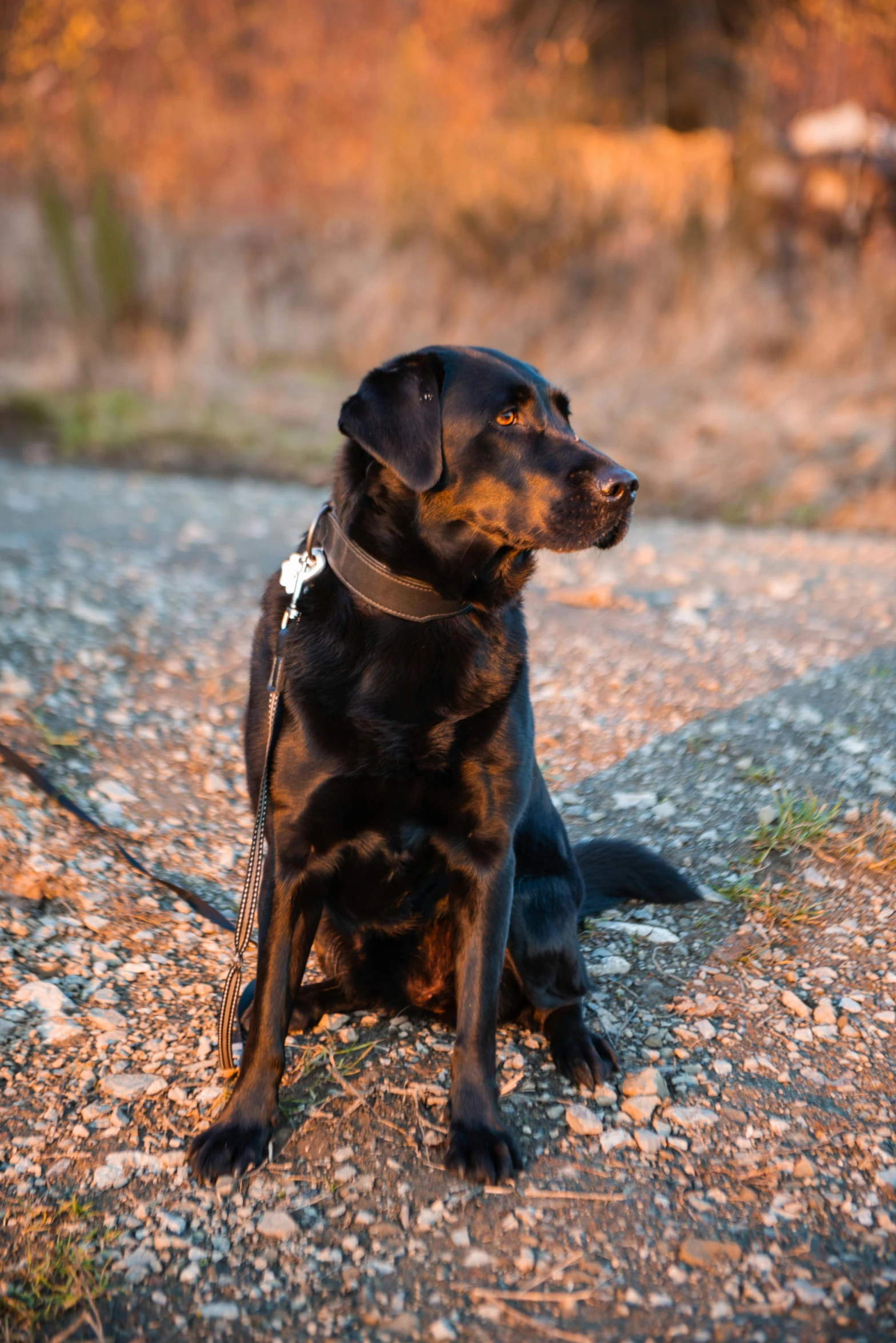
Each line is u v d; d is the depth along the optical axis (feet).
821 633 16.56
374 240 38.06
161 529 21.34
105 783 12.32
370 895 8.43
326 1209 7.22
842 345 32.55
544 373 32.48
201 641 16.10
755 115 35.53
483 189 36.24
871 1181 7.44
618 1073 8.42
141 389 32.22
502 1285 6.68
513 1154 7.54
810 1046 8.70
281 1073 7.89
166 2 42.19
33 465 27.25
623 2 45.42
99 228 34.53
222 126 41.93
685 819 11.99
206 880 11.02
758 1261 6.81
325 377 33.81
